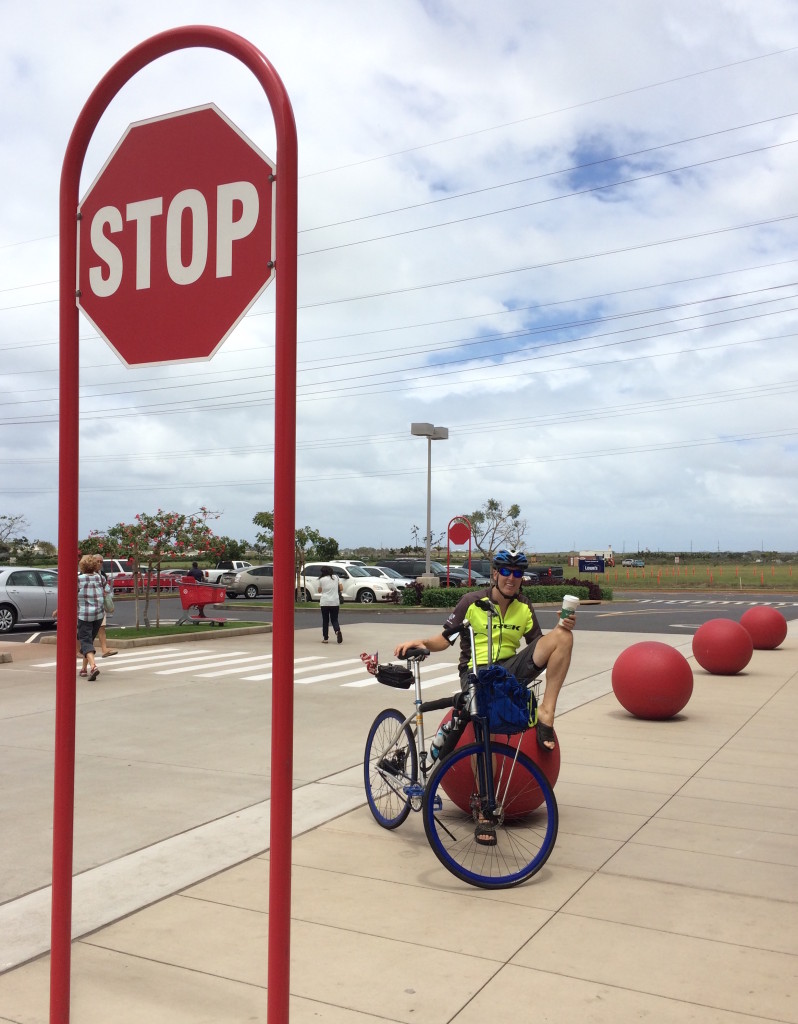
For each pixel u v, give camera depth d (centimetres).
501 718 491
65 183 268
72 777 257
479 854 500
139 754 784
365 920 414
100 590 1248
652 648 947
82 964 371
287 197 231
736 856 506
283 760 228
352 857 505
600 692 1137
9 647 1667
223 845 531
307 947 385
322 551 4434
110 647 1658
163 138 254
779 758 758
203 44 250
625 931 403
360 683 1230
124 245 260
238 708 1017
